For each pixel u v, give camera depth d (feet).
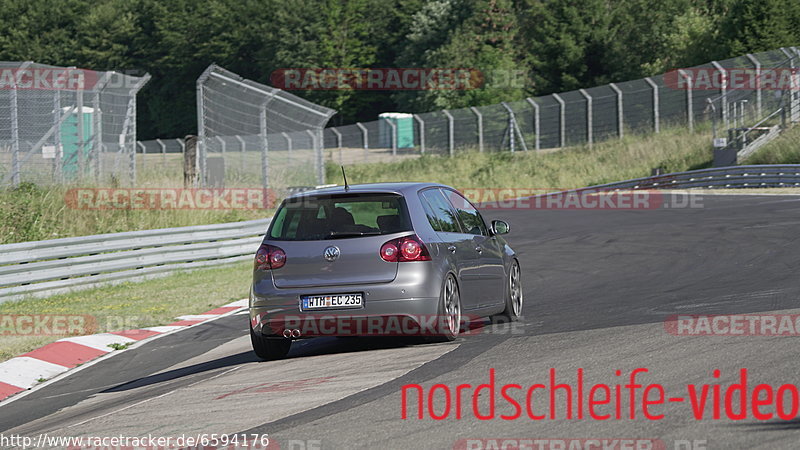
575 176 542.16
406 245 107.86
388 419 75.36
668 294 145.89
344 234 109.29
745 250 204.54
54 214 259.19
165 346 140.97
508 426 70.54
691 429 65.87
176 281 222.48
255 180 376.27
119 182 306.76
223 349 132.77
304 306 108.58
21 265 194.08
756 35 637.30
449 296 110.42
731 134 507.71
